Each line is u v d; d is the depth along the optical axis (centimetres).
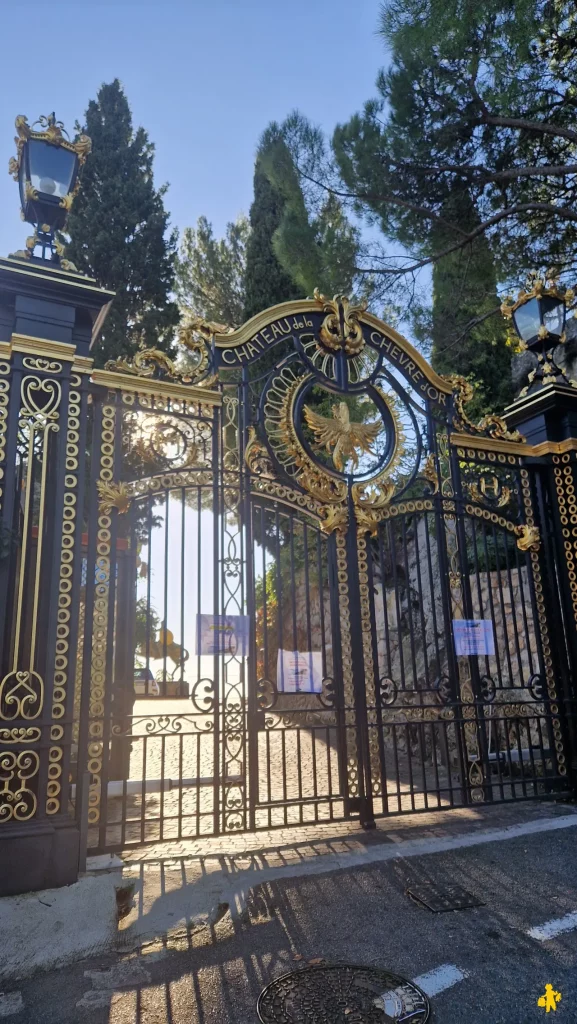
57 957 352
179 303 1827
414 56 1032
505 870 472
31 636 450
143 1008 306
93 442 534
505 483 746
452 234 1116
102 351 1402
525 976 328
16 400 473
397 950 356
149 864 487
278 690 563
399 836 554
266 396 627
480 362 1323
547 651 711
